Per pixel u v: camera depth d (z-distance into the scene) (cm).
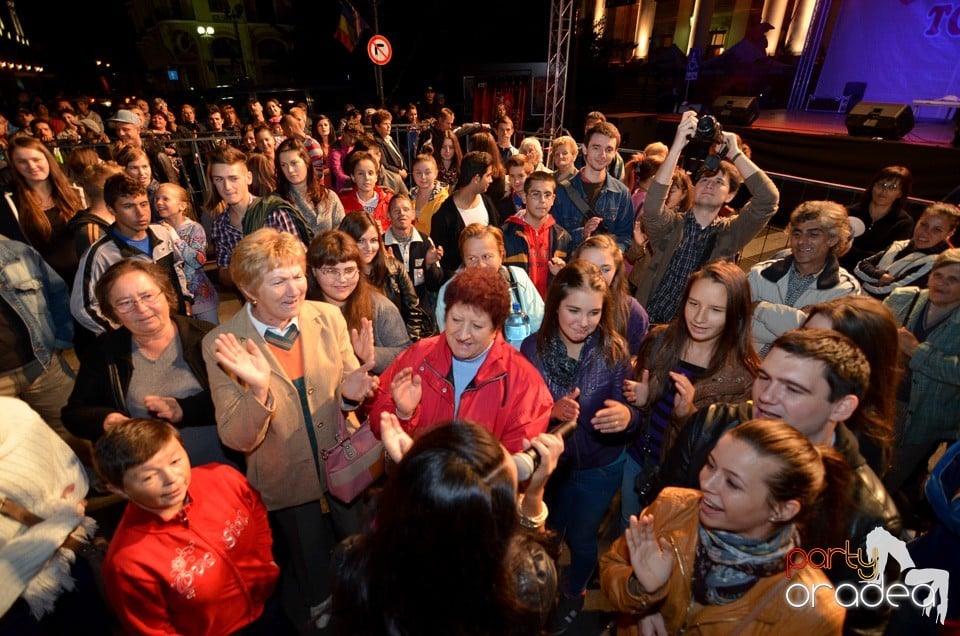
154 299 192
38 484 164
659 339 221
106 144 749
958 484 155
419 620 92
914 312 261
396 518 92
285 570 263
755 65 1590
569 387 212
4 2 2650
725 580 123
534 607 98
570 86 1655
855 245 407
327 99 1962
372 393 202
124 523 155
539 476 137
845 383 135
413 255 348
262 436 180
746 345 200
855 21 1262
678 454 166
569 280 191
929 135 911
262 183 445
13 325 259
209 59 3628
